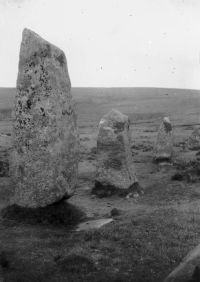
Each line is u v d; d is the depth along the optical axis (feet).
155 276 46.44
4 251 51.11
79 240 57.26
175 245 56.08
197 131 193.67
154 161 142.10
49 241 56.59
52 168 67.05
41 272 46.24
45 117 67.00
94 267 47.75
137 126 323.78
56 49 69.21
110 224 66.18
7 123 338.75
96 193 97.81
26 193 68.03
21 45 69.10
